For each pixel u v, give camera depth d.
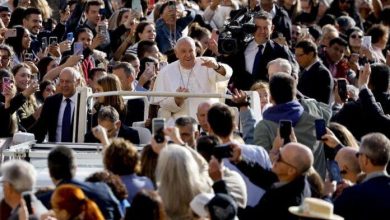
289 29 55.69
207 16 56.06
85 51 48.81
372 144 30.78
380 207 30.42
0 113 40.47
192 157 29.22
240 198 30.31
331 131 34.97
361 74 40.62
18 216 27.66
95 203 27.97
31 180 28.08
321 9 63.72
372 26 63.50
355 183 32.44
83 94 38.84
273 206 29.98
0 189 29.56
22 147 35.81
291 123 32.41
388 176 30.89
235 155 30.86
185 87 40.81
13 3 57.56
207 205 27.70
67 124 40.62
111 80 39.97
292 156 30.06
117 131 36.75
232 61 46.72
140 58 49.16
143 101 40.47
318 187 30.97
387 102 41.91
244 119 35.31
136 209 26.81
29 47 51.53
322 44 53.94
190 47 40.88
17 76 44.03
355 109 39.50
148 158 30.39
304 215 28.59
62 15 55.50
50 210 28.25
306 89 44.88
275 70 40.47
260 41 46.53
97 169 33.31
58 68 46.00
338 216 29.02
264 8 55.25
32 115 42.19
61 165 28.84
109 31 52.81
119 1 59.69
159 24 53.53
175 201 28.75
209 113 32.09
